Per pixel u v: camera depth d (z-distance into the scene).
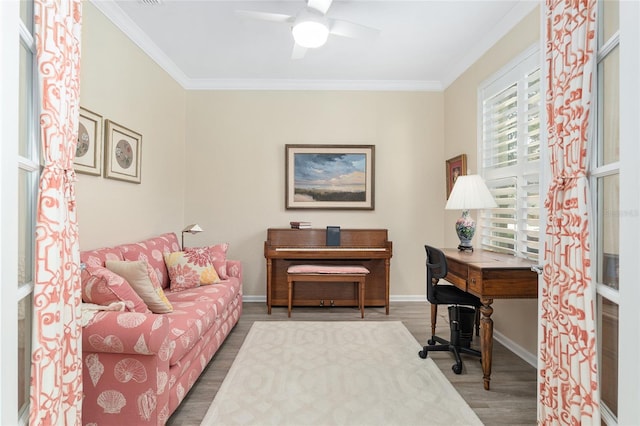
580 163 1.05
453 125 3.98
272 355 2.64
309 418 1.84
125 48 2.83
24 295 0.91
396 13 2.75
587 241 1.03
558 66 1.18
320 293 3.99
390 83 4.20
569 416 1.09
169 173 3.76
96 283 1.71
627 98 0.78
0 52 0.70
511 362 2.57
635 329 0.75
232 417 1.84
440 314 3.75
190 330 1.97
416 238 4.27
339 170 4.21
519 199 2.69
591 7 1.00
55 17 0.93
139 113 3.08
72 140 1.05
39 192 0.90
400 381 2.24
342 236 4.00
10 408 0.75
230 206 4.21
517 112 2.72
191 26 2.93
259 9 2.67
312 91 4.22
